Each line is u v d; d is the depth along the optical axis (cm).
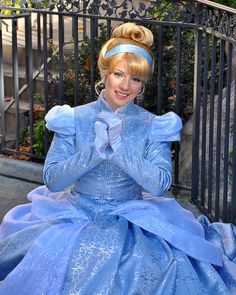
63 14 403
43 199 269
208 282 244
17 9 422
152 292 231
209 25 349
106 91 259
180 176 402
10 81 558
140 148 255
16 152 448
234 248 286
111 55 249
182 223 259
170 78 462
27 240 252
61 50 412
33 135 443
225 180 334
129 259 236
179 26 365
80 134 257
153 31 458
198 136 370
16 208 277
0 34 438
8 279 236
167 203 266
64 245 237
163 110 465
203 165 363
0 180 414
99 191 258
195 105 367
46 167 255
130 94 253
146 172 243
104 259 233
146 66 249
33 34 604
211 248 251
